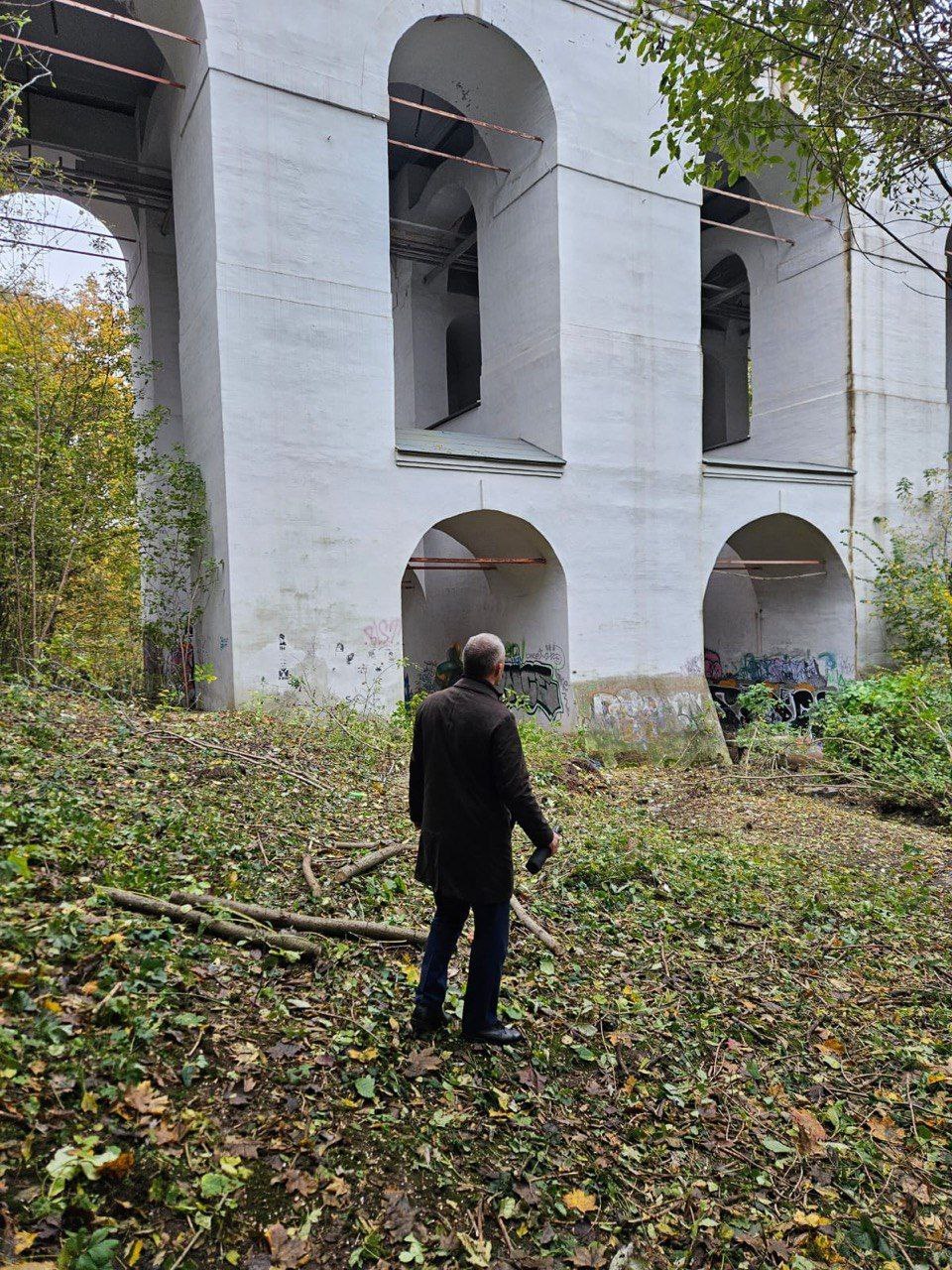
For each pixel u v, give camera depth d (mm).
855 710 13984
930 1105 3871
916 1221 3141
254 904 4336
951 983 5262
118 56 15688
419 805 3643
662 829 8570
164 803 5668
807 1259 2842
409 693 21094
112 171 16984
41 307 11102
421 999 3484
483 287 16891
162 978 3336
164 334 17562
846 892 7000
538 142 14625
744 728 15406
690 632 15633
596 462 14570
